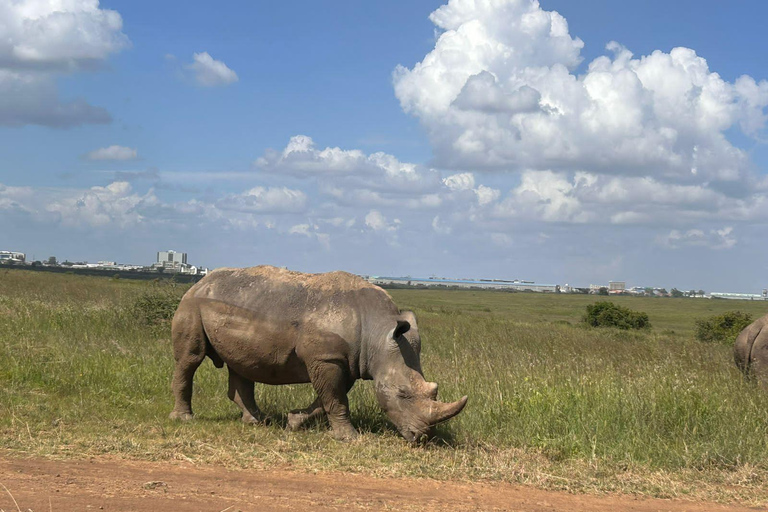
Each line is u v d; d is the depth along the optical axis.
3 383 10.02
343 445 8.12
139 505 5.33
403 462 7.36
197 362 9.28
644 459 8.01
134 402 9.89
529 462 7.67
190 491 5.82
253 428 8.82
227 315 8.95
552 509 6.08
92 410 9.08
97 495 5.53
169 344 14.84
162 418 9.12
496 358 14.52
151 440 7.68
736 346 12.82
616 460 7.92
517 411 9.41
